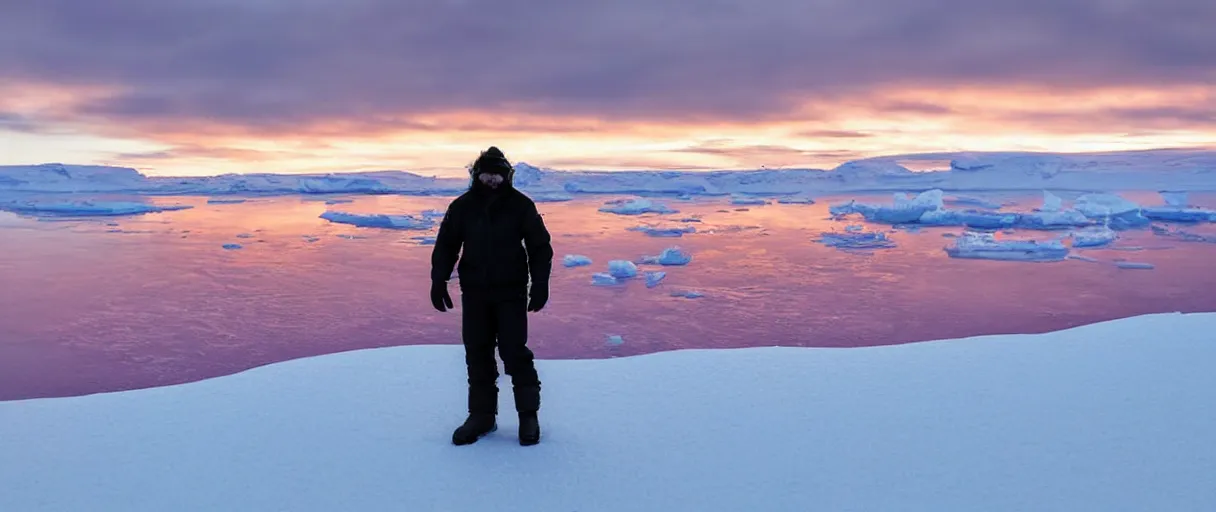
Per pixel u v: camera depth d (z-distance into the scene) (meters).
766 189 127.31
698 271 44.94
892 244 55.69
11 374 25.30
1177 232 59.06
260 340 30.06
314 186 127.88
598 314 33.66
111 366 26.36
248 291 39.69
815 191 128.88
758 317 33.50
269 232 68.25
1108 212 60.34
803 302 36.31
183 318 33.44
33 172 131.38
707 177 129.50
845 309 34.84
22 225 74.81
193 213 93.50
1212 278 40.31
